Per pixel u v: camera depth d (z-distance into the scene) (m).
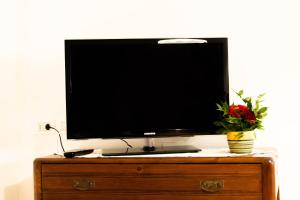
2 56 2.00
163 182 1.57
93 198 1.61
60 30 2.18
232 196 1.54
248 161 1.53
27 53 2.19
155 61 1.88
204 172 1.55
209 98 1.87
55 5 2.18
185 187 1.56
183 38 1.95
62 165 1.62
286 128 2.04
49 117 2.17
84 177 1.61
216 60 1.87
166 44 1.88
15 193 2.11
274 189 1.51
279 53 2.05
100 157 1.63
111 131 1.86
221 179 1.55
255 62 2.07
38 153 2.17
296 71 2.04
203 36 2.11
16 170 2.12
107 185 1.60
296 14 2.05
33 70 2.18
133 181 1.59
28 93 2.18
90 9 2.17
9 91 2.06
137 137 1.86
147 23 2.14
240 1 2.09
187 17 2.12
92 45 1.87
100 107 1.86
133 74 1.87
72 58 1.86
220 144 2.07
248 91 2.07
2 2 2.02
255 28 2.07
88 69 1.86
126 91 1.87
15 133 2.12
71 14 2.18
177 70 1.87
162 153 1.72
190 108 1.87
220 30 2.10
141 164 1.58
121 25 2.16
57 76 2.17
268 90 2.06
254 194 1.53
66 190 1.62
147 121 1.87
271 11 2.07
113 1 2.16
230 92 2.08
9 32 2.09
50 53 2.18
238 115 1.68
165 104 1.87
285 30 2.05
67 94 1.86
